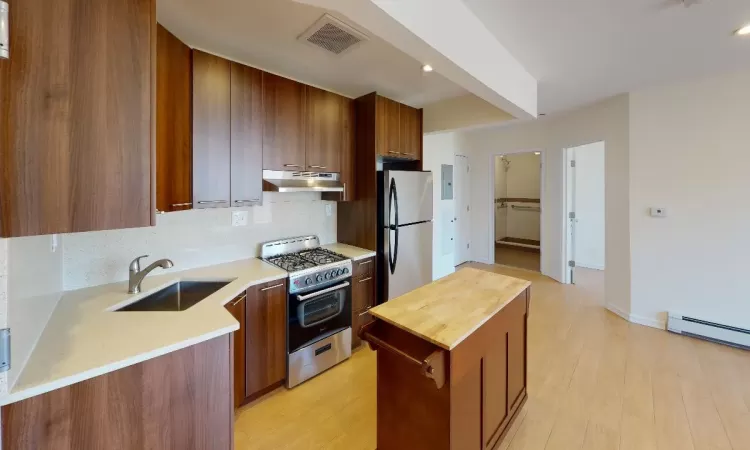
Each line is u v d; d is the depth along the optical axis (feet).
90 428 3.51
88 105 3.35
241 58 7.68
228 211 8.36
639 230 10.98
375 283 9.98
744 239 9.17
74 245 6.03
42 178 3.09
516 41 7.06
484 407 5.37
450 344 4.25
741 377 7.91
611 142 11.78
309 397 7.43
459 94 10.55
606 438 6.06
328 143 9.28
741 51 7.72
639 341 9.86
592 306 12.84
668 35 6.87
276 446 6.00
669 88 10.10
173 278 6.88
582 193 18.98
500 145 18.42
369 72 8.58
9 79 2.90
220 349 4.50
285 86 8.15
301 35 6.57
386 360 5.42
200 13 5.77
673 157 10.16
